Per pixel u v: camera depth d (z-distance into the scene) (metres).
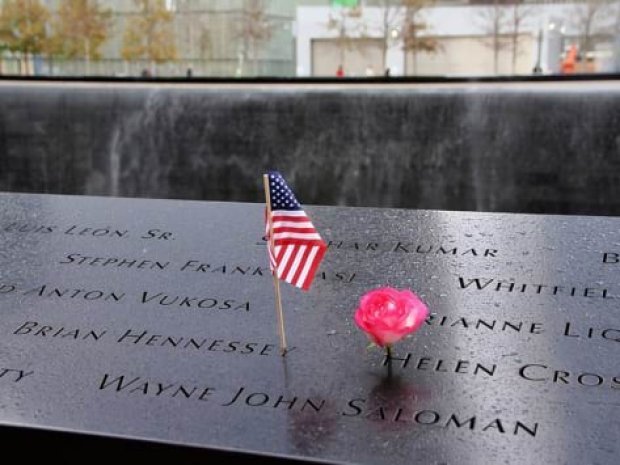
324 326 4.51
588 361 4.04
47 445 3.60
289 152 13.13
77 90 13.62
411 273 5.23
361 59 14.04
